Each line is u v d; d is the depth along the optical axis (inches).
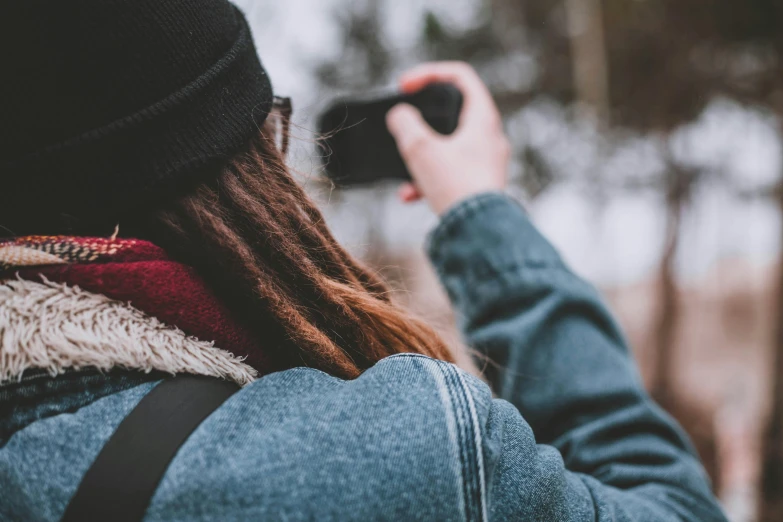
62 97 16.1
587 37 239.0
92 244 16.2
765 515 219.1
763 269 579.2
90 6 15.9
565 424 26.0
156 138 16.8
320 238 20.5
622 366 26.5
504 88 300.8
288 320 18.2
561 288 27.2
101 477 14.5
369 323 21.2
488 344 27.0
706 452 253.8
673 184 358.9
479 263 28.8
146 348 16.1
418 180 33.2
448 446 15.5
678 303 392.8
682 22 273.4
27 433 15.1
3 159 16.3
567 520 18.3
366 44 259.0
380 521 14.5
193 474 14.5
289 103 23.5
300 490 14.5
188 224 17.4
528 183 308.2
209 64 18.1
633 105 302.5
